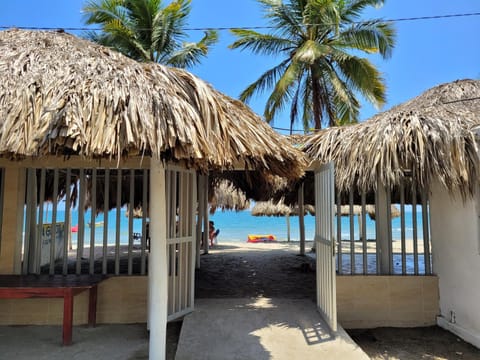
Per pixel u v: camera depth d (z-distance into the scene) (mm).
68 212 5055
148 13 13422
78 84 2830
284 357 3680
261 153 3285
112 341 4281
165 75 3156
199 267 8445
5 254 4926
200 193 8422
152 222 3381
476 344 4316
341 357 3689
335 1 11586
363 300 5098
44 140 2508
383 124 4309
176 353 3744
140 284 4973
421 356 4172
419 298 5117
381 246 5316
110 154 2639
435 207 5191
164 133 2682
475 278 4367
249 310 5000
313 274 7734
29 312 4875
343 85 11852
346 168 4410
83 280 4520
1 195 4969
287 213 16625
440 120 4141
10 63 3096
